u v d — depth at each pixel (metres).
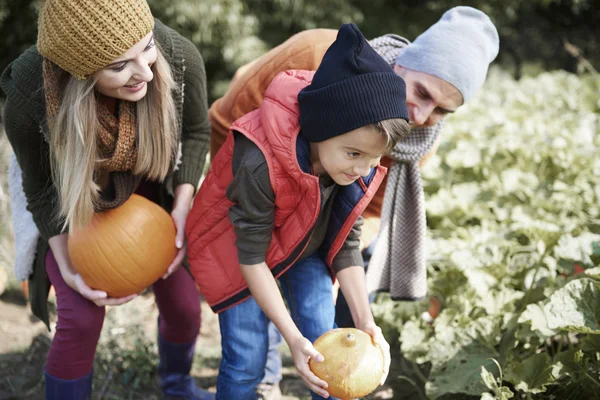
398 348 3.53
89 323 2.44
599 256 3.19
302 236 2.22
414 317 3.37
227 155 2.28
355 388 2.03
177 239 2.55
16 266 2.67
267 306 2.16
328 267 2.48
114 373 3.26
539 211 4.27
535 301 3.16
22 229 2.61
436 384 2.84
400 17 11.30
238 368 2.38
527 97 7.00
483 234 3.88
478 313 3.26
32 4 8.76
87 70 2.00
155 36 2.25
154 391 3.19
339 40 1.98
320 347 2.07
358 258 2.41
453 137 5.32
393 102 1.92
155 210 2.51
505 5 11.48
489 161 4.85
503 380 2.77
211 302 2.44
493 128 5.47
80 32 1.93
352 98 1.90
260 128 2.11
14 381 3.23
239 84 2.81
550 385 2.80
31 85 2.19
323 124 1.95
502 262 3.46
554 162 4.86
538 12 12.45
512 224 4.06
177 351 2.85
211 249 2.40
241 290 2.37
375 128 1.91
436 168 4.75
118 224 2.41
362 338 2.10
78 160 2.15
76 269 2.45
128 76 2.04
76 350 2.46
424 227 2.94
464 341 2.98
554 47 11.86
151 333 3.62
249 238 2.16
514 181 4.52
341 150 1.98
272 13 10.02
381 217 2.91
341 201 2.27
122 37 1.95
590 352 2.80
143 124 2.24
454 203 4.30
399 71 2.58
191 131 2.61
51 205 2.44
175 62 2.32
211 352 3.49
